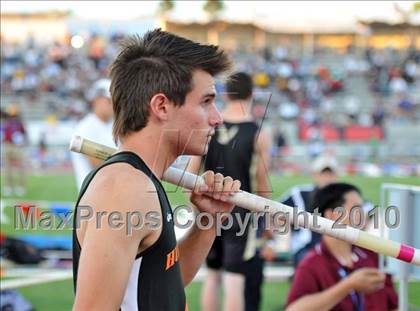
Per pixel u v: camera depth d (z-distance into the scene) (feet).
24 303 51.34
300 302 32.22
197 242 21.58
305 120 265.34
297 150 218.38
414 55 382.01
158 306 17.99
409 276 30.91
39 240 69.92
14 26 509.76
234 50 410.52
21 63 361.71
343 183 33.06
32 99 313.94
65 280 61.05
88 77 344.69
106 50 386.11
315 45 481.46
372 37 476.54
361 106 308.40
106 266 16.75
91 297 16.63
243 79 40.47
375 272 31.48
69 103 310.86
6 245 66.13
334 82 331.77
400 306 31.01
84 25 427.33
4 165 153.99
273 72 361.30
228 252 44.55
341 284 31.76
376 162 201.98
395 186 30.07
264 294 55.77
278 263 63.52
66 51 385.09
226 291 45.24
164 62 18.57
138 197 17.38
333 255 32.89
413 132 247.70
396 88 323.57
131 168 17.89
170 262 18.34
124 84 18.72
